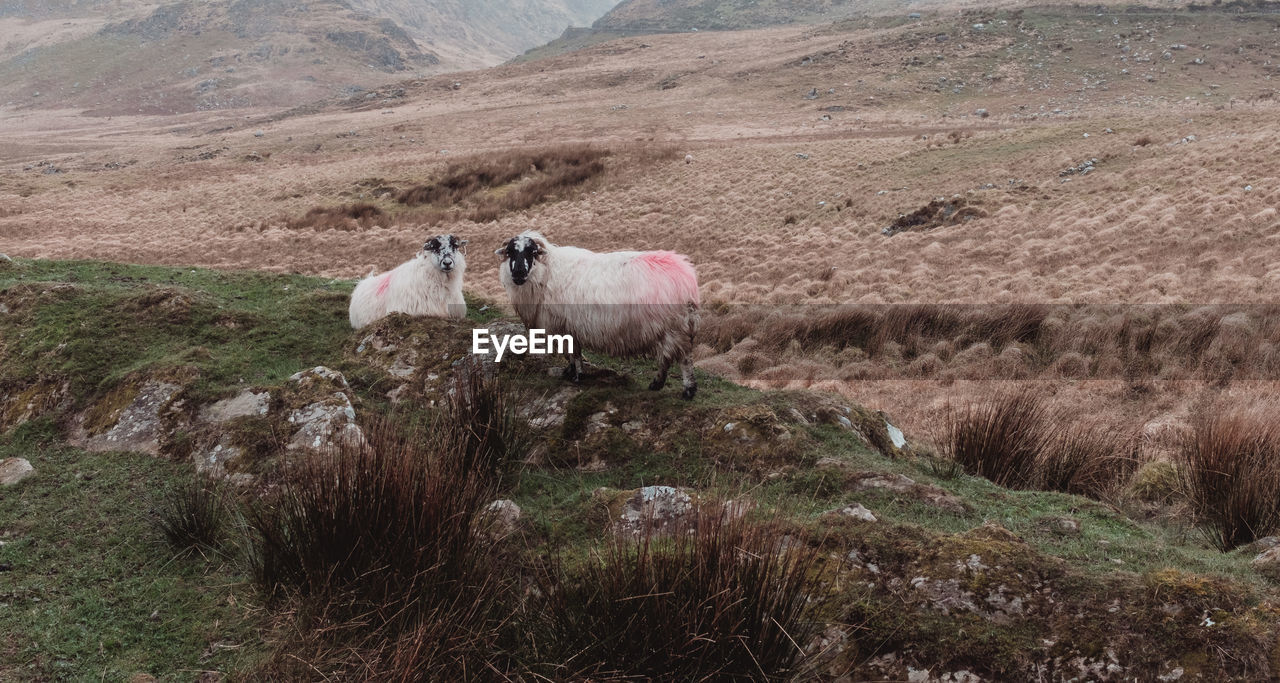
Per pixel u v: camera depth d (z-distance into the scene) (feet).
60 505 16.83
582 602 11.44
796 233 93.56
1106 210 75.41
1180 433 26.86
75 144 349.41
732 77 285.23
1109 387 35.99
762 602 10.63
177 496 16.30
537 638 11.55
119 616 13.14
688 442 18.78
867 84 243.60
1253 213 60.54
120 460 18.88
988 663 11.11
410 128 245.45
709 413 19.63
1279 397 31.01
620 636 10.72
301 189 147.54
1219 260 52.60
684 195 121.49
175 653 12.22
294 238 109.29
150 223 128.77
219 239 110.22
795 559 11.80
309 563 13.05
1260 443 18.13
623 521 14.65
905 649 11.44
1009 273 60.34
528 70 398.42
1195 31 260.42
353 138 232.73
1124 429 29.37
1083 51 250.98
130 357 23.72
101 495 17.29
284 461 15.49
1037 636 11.32
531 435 19.44
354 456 13.61
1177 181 79.36
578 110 260.21
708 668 10.45
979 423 22.71
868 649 11.57
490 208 125.80
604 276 19.92
